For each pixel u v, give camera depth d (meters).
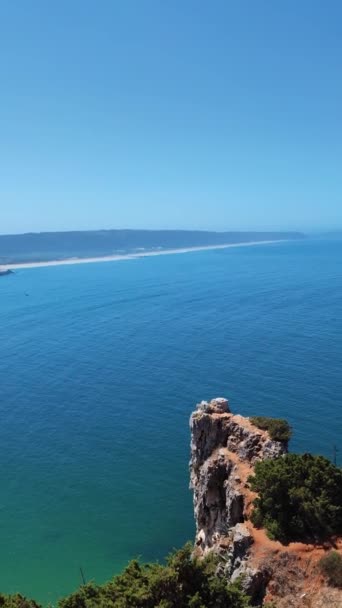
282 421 50.97
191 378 135.50
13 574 63.31
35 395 129.50
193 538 69.44
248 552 39.09
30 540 70.00
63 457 93.94
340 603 33.78
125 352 166.25
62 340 186.50
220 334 182.75
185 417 110.12
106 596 32.62
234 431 51.88
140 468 88.69
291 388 121.62
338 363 139.38
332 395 115.06
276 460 45.00
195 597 30.47
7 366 156.62
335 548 38.12
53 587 60.84
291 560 37.53
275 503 40.94
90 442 100.00
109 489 82.12
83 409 118.19
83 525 72.94
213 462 50.47
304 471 42.84
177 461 90.56
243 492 45.06
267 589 36.66
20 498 80.31
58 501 79.31
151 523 73.06
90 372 146.88
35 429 107.62
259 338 173.12
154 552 66.88
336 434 94.88
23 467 90.50
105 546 68.44
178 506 76.94
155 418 110.50
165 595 31.30
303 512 40.16
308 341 165.38
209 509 50.62
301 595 35.50
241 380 130.50
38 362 159.62
